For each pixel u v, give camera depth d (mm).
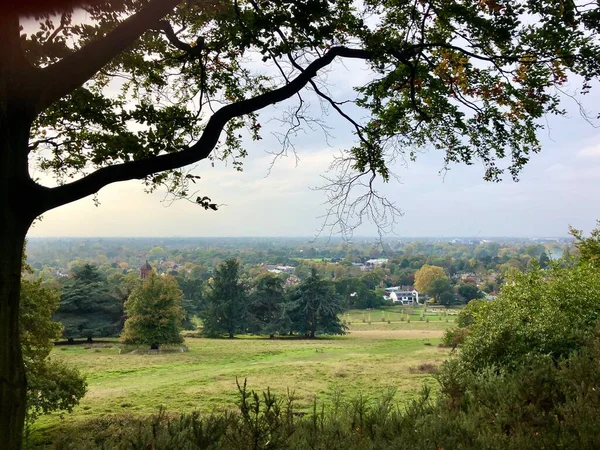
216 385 26469
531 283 12742
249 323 64938
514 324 9062
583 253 18156
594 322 8742
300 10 4547
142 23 3711
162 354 46250
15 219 3410
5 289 3295
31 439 14180
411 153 7145
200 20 5930
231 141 7055
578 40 5055
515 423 4340
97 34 4945
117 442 3846
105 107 6109
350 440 4039
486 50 5852
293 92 4883
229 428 3795
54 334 14492
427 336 61750
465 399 5410
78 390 15172
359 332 70625
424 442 3820
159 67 6805
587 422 3887
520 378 5145
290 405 4363
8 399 3191
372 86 6227
